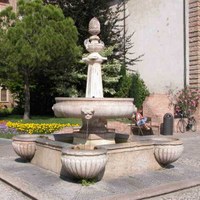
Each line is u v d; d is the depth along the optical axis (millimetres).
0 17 17141
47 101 21656
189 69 18219
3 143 12602
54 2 19500
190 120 17703
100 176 6820
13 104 27359
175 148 7699
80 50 17094
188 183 6754
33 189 6227
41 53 15180
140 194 5984
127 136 8641
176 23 18844
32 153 8281
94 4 19359
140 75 20812
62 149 6570
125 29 21688
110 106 7129
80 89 20219
